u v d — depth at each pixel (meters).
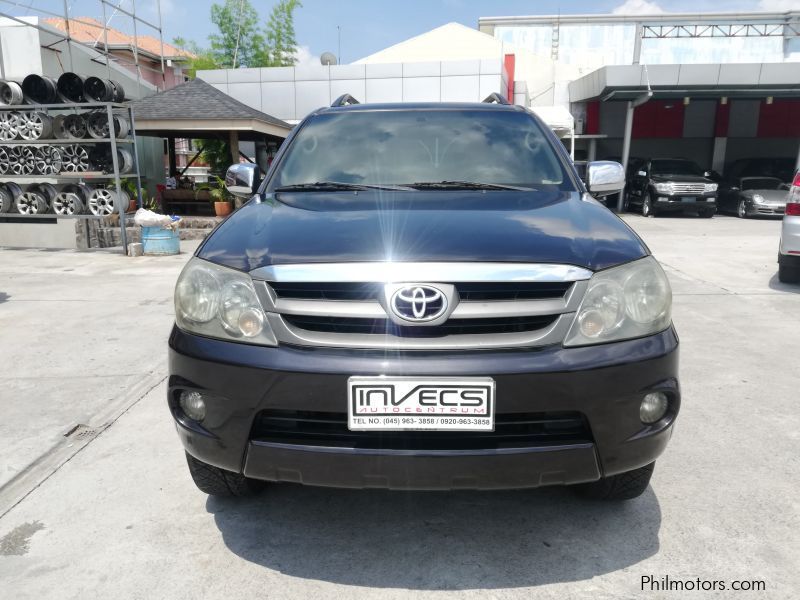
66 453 2.93
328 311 1.87
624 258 2.00
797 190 6.26
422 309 1.83
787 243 6.33
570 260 1.94
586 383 1.83
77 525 2.36
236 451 1.95
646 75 16.05
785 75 15.62
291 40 36.19
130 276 7.62
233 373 1.89
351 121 3.32
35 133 10.09
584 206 2.52
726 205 16.84
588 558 2.13
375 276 1.86
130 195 12.12
